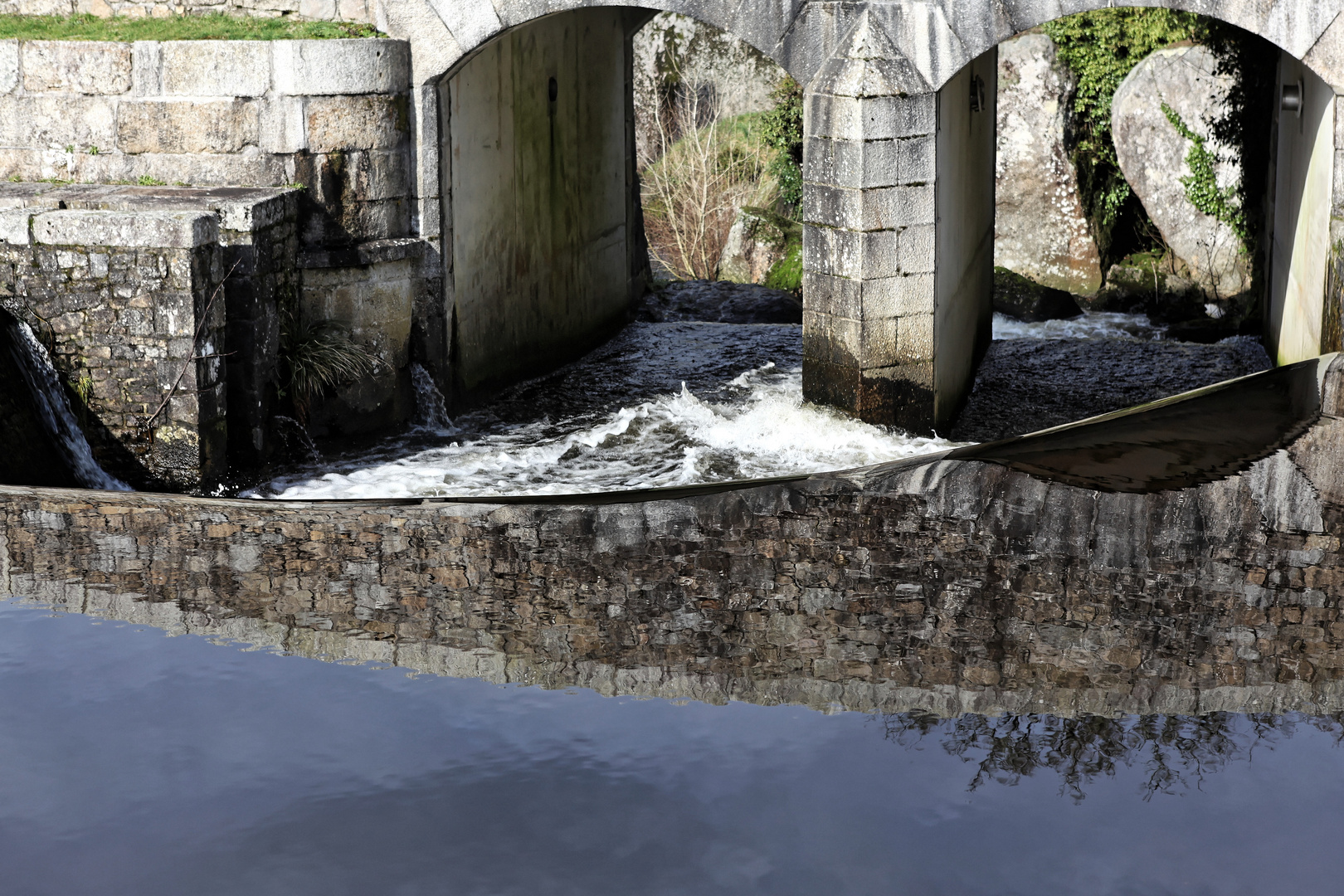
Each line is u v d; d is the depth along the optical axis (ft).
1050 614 9.49
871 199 25.36
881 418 26.76
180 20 27.94
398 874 5.86
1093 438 14.73
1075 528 11.48
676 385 33.73
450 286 29.17
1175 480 13.02
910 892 5.70
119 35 26.50
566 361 37.01
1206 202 48.21
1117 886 5.74
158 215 22.38
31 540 11.42
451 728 7.52
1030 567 10.55
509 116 32.35
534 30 33.78
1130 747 7.20
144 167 26.08
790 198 60.03
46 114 26.08
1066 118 52.60
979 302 36.17
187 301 22.62
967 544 11.07
